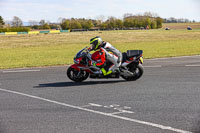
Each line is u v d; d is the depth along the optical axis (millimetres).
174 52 19938
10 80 9938
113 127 4930
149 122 5168
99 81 9500
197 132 4641
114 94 7512
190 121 5195
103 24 112562
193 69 11633
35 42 37562
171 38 40594
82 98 7121
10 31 78812
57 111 5984
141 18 119562
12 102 6832
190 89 7953
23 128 4961
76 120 5355
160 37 43469
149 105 6348
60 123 5195
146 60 15367
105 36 48312
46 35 53656
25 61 16172
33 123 5219
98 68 8977
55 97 7285
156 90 7910
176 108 6070
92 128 4898
